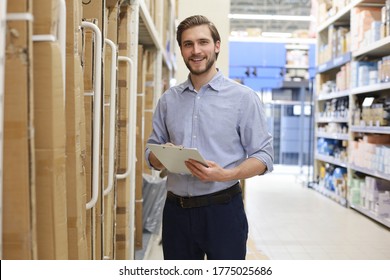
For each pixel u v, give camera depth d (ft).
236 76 32.45
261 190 25.17
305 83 32.58
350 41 20.15
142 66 11.43
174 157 6.02
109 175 6.35
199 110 6.55
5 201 3.30
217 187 6.43
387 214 16.20
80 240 4.61
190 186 6.46
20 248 3.32
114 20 7.23
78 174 4.54
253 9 43.78
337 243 13.89
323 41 25.03
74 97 4.41
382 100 17.39
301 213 18.54
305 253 12.76
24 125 3.26
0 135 2.86
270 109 38.22
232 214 6.49
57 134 3.66
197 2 12.53
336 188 21.49
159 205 13.66
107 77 7.09
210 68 6.53
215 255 6.48
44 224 3.65
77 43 4.51
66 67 4.37
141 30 11.35
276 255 12.51
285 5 42.24
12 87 3.24
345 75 20.49
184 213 6.56
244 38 32.22
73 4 4.35
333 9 22.33
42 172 3.60
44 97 3.57
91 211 5.53
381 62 16.60
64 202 3.85
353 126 19.20
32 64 3.38
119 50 8.34
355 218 17.61
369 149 17.48
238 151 6.63
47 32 3.56
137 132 11.43
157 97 14.43
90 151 5.57
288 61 32.55
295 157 38.70
